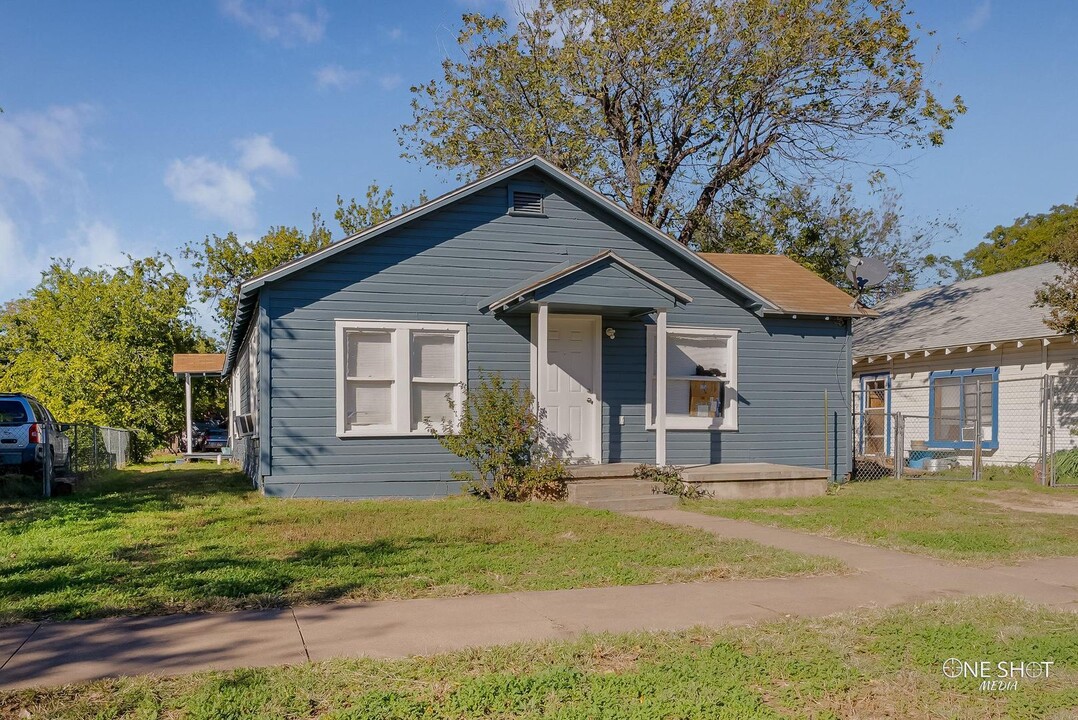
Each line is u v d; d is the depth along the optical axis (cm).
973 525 1080
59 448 1588
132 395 3005
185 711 437
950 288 2452
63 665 507
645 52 2259
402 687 471
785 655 534
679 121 2438
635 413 1476
